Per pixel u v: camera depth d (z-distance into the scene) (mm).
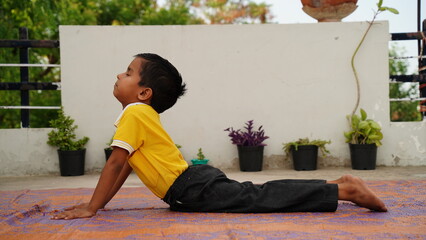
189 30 5777
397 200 2916
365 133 5480
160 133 2547
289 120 5832
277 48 5824
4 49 8117
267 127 5828
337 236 1922
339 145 5832
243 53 5812
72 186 4461
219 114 5809
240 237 1906
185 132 5789
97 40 5727
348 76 5824
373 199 2465
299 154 5531
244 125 5812
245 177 4953
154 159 2516
